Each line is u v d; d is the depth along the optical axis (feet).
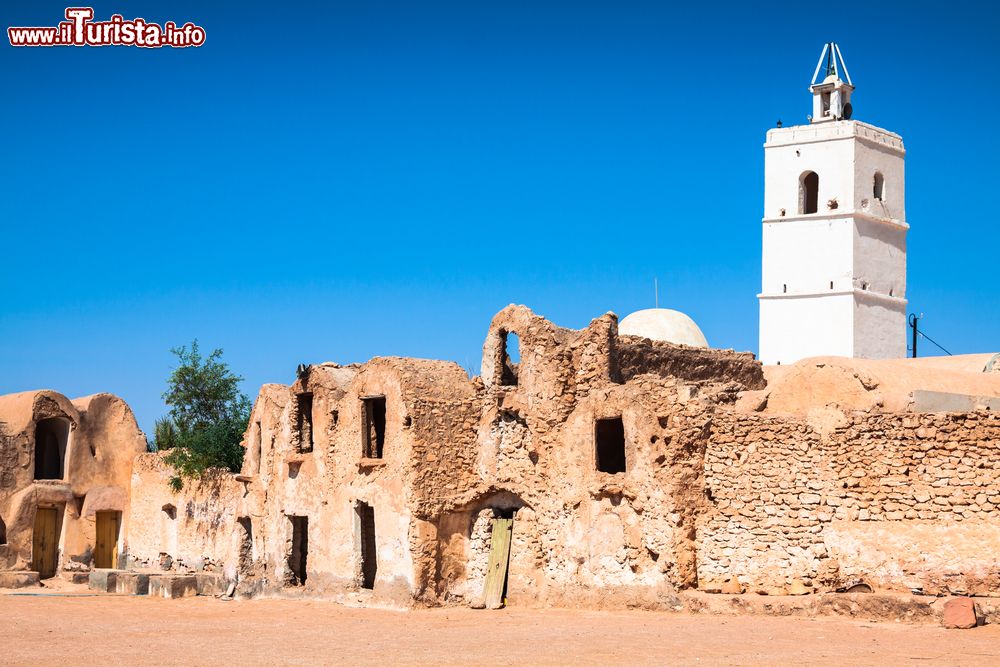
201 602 124.67
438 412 109.91
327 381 121.70
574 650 76.89
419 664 73.46
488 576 107.86
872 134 174.09
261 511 131.34
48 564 158.71
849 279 169.58
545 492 104.58
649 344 105.60
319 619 103.40
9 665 77.36
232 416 169.37
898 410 89.86
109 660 78.84
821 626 81.71
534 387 106.11
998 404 88.48
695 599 91.20
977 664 66.28
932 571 81.97
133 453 165.58
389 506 110.93
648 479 95.71
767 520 90.94
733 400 97.86
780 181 176.04
